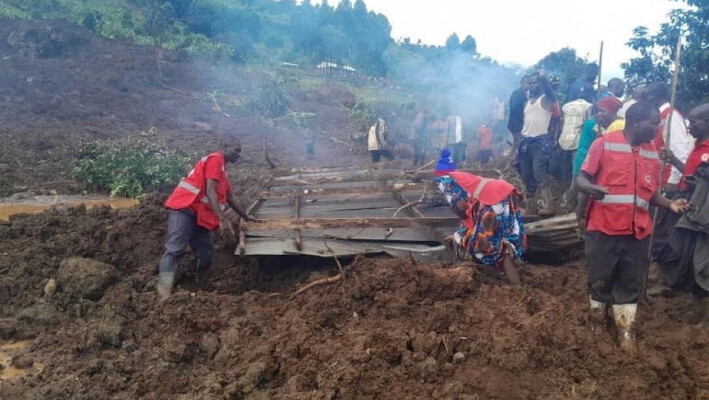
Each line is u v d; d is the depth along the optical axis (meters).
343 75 38.44
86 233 6.81
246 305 5.16
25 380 4.13
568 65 16.98
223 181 5.82
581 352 4.18
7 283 5.64
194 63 26.88
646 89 5.73
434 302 4.93
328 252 6.06
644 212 4.27
